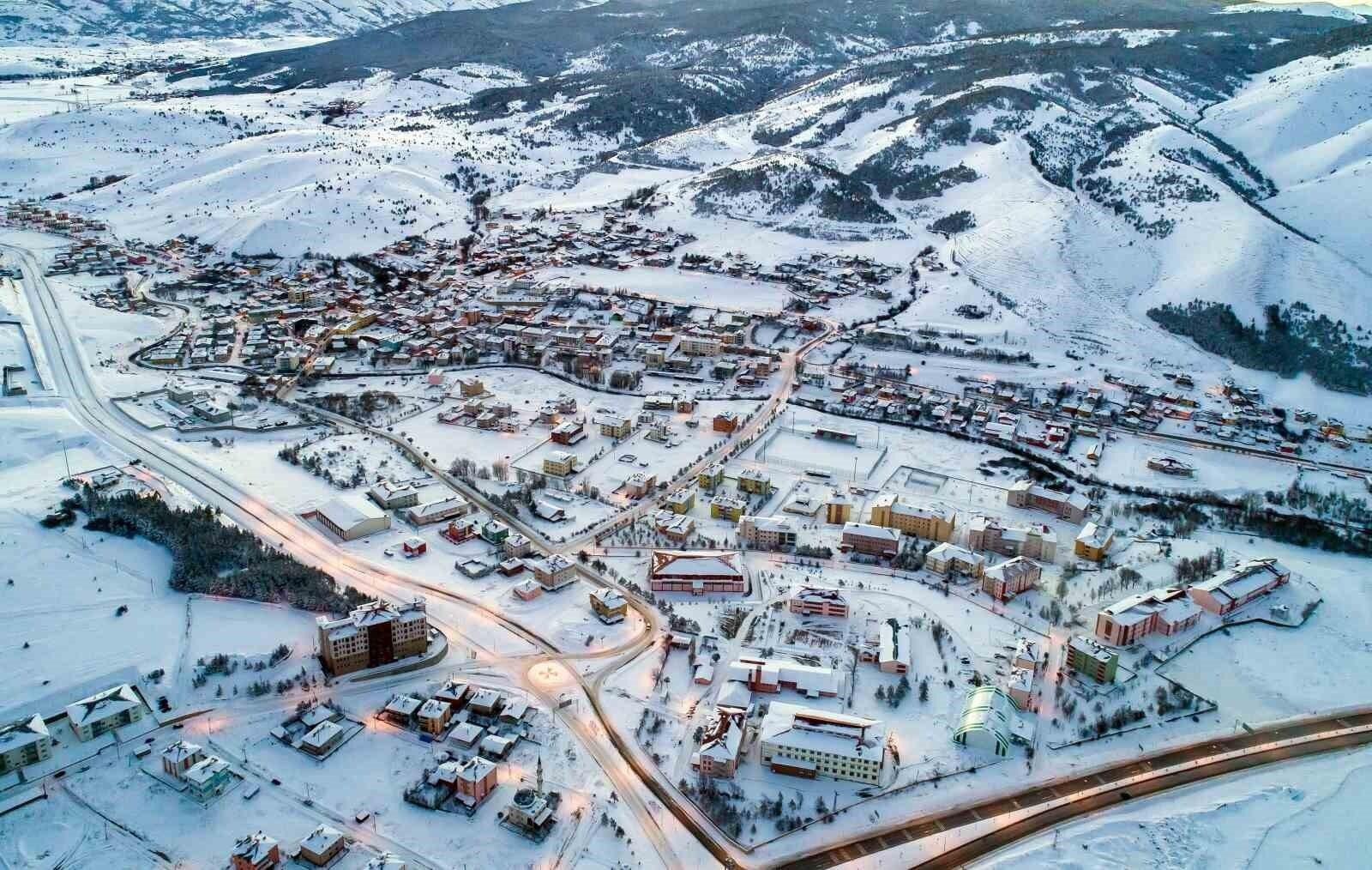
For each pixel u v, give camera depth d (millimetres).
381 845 159625
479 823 165250
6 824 160750
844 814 170125
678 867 157875
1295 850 163625
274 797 169125
